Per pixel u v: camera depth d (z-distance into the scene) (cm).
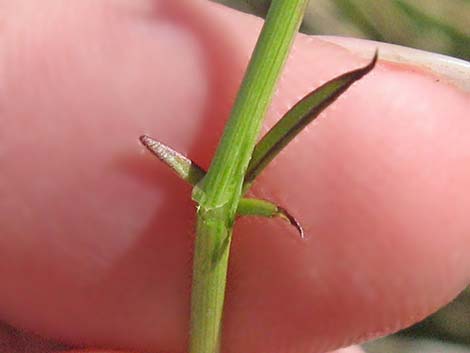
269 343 5
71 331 5
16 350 5
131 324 5
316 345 5
